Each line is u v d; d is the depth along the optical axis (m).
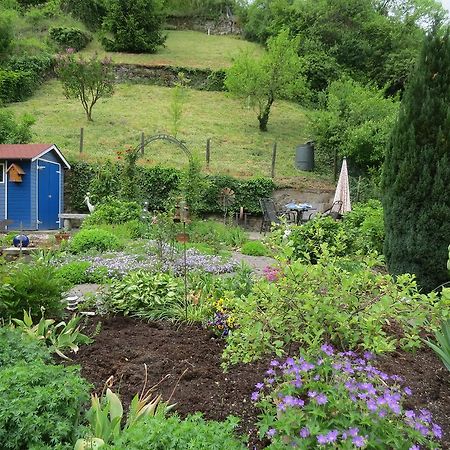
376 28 35.72
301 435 2.06
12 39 28.12
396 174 5.62
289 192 18.84
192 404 2.94
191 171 14.82
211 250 9.84
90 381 3.23
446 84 5.39
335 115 21.52
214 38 41.41
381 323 3.38
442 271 5.40
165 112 25.17
